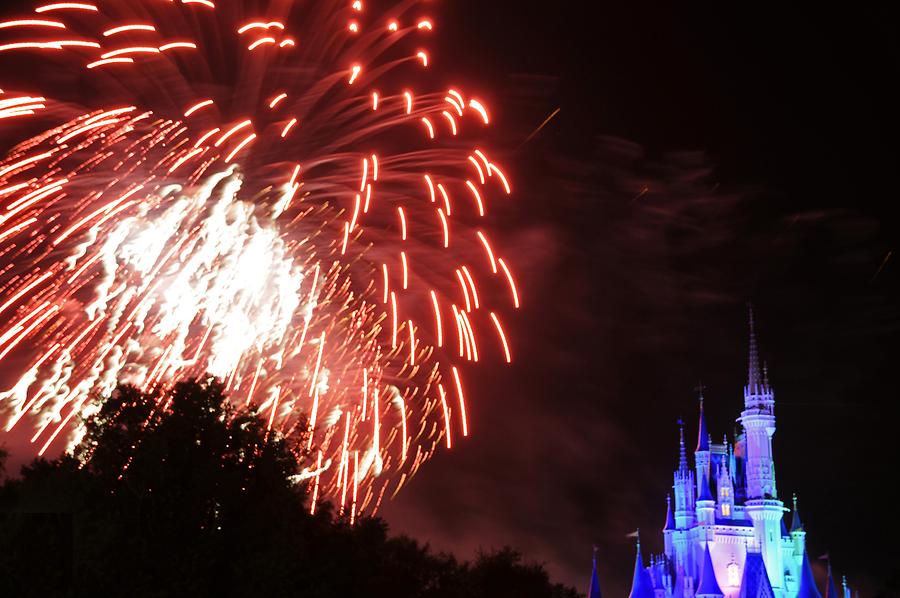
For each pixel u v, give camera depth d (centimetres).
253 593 4528
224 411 5144
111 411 4947
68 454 4862
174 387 5000
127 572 4388
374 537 5647
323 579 5094
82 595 4262
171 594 4366
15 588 4191
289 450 5219
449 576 6281
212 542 4650
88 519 4491
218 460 4869
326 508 5538
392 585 5816
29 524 4297
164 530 4641
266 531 4862
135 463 4697
